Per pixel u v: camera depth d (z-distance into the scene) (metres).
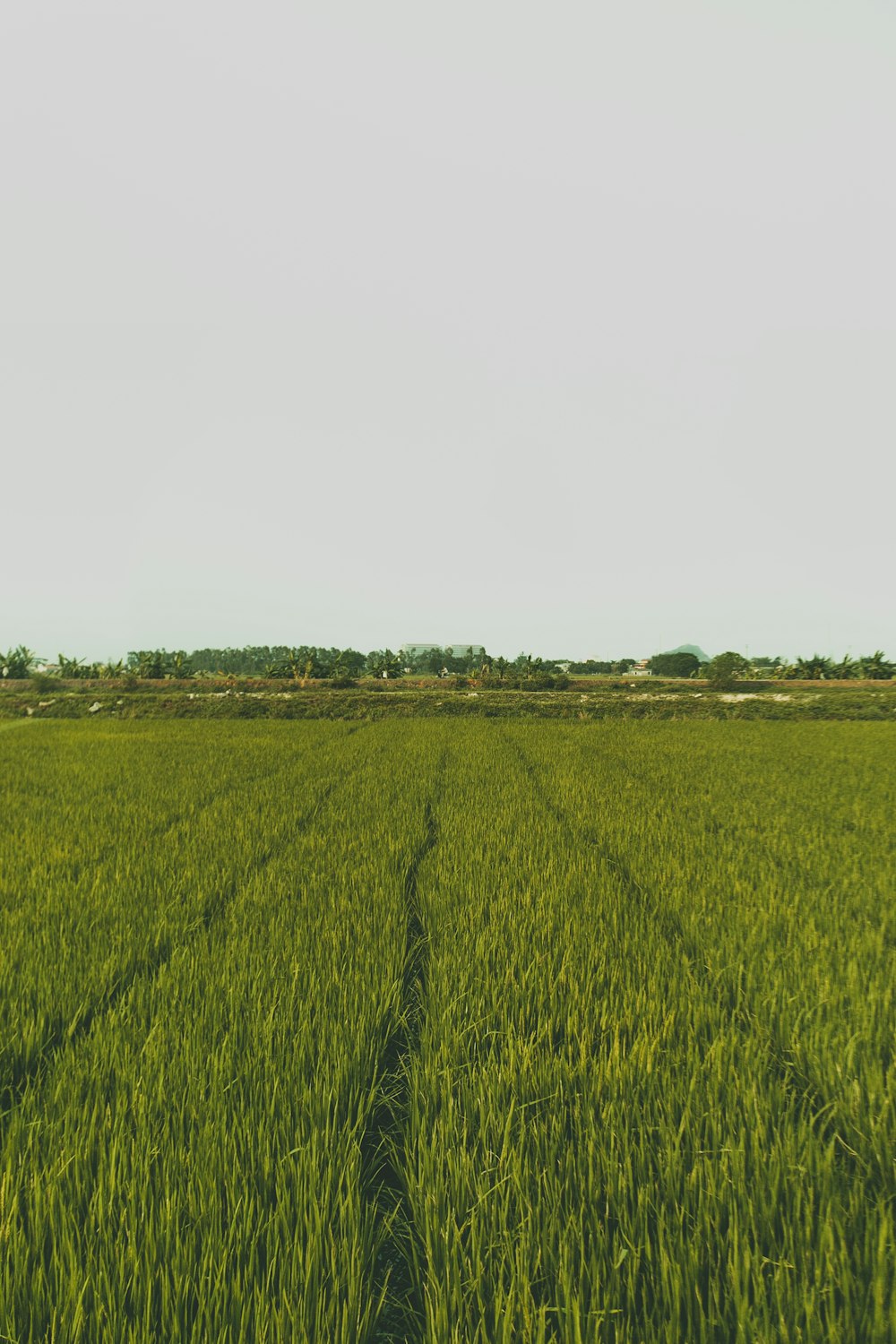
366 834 7.31
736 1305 1.61
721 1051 2.76
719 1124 2.31
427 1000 3.51
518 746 18.38
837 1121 2.54
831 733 23.92
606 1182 2.07
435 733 22.92
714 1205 1.95
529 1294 1.62
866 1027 3.04
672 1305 1.62
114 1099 2.50
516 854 6.48
